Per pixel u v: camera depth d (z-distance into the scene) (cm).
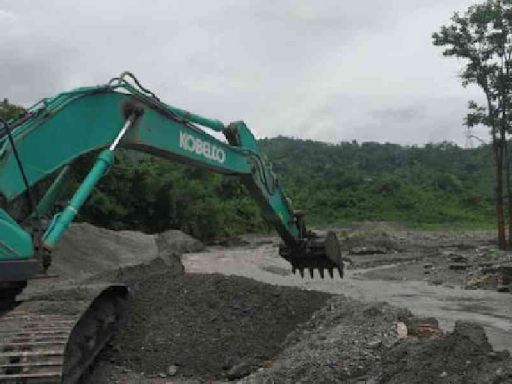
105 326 999
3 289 767
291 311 1141
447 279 2258
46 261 773
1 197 743
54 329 737
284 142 14325
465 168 10588
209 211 5438
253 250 4500
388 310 1071
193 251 4306
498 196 3356
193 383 934
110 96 885
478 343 814
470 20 3189
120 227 4694
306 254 1241
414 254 3350
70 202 793
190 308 1126
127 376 955
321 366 861
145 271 1902
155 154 979
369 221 7394
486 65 3222
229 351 1015
